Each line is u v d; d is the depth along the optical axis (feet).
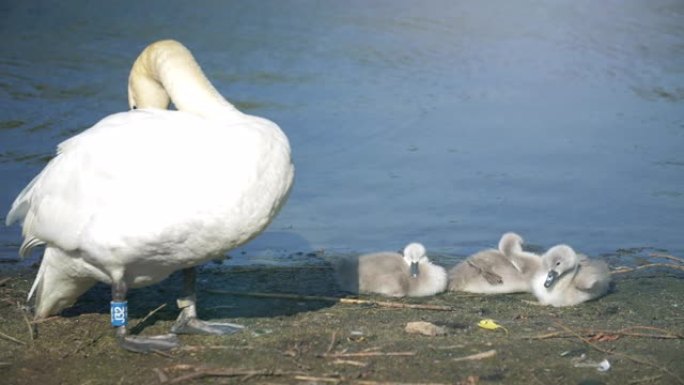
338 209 41.98
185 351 28.04
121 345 28.27
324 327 30.25
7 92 53.21
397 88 56.90
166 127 27.43
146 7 69.82
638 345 28.84
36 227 28.53
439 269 34.81
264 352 27.94
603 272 33.96
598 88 58.49
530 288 35.09
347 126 50.78
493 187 44.29
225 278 35.47
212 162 26.71
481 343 28.76
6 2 69.36
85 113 51.03
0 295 33.06
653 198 43.42
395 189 43.93
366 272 34.53
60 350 28.40
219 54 60.80
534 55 63.87
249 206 26.91
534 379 26.22
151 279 28.71
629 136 50.88
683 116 54.19
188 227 26.61
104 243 26.76
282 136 28.19
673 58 63.82
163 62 30.81
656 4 74.84
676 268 36.63
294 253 38.11
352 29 66.90
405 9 72.13
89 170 27.25
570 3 74.84
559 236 39.63
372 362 27.12
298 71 58.65
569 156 47.98
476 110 54.03
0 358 27.78
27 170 44.21
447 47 64.39
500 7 73.51
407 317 31.53
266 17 68.49
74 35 63.36
